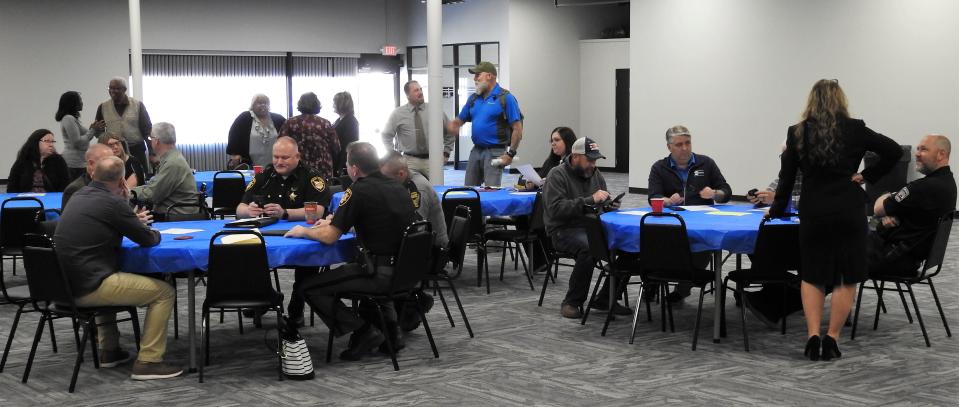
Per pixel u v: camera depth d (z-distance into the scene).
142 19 17.05
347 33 19.33
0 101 16.12
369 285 4.86
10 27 16.09
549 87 17.92
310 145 9.01
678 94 14.05
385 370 4.92
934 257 5.31
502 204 7.16
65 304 4.58
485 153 8.92
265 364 5.04
